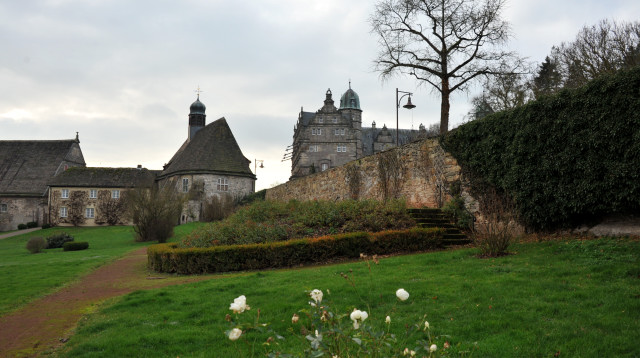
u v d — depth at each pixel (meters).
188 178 52.34
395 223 13.76
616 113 9.66
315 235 13.38
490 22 22.11
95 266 14.97
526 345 4.59
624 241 9.24
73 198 55.53
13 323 7.50
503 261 8.82
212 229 14.50
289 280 8.67
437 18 22.94
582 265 7.70
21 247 34.84
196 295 8.05
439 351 3.83
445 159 15.88
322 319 3.06
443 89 23.38
